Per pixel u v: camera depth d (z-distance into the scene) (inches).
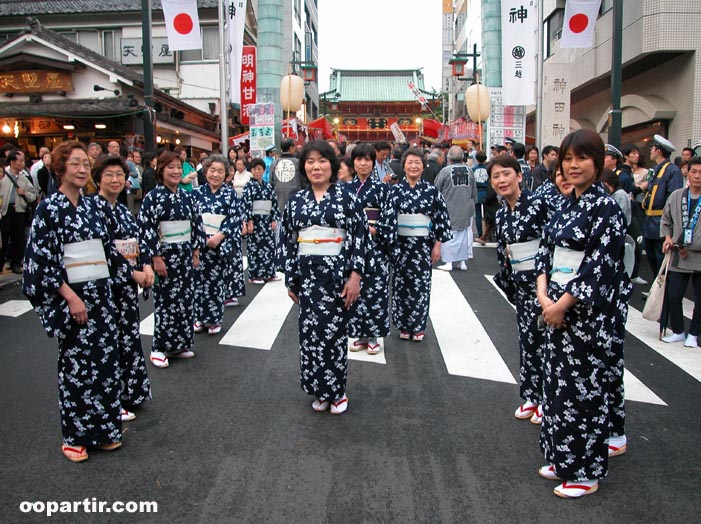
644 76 567.5
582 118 750.5
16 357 204.1
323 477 125.0
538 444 140.2
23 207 343.0
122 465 129.9
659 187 285.6
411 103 1797.5
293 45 1191.6
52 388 176.1
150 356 201.3
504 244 151.2
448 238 218.4
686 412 160.2
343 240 151.8
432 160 421.1
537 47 511.5
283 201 354.0
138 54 822.5
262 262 319.6
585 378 114.7
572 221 113.7
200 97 838.5
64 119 654.5
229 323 244.8
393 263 221.3
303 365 155.4
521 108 581.3
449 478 125.0
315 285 151.5
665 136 538.6
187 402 164.7
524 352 151.0
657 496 119.0
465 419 154.4
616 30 378.3
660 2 482.9
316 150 149.6
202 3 811.4
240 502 115.7
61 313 126.0
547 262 122.4
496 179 144.6
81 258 128.6
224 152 530.3
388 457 133.6
